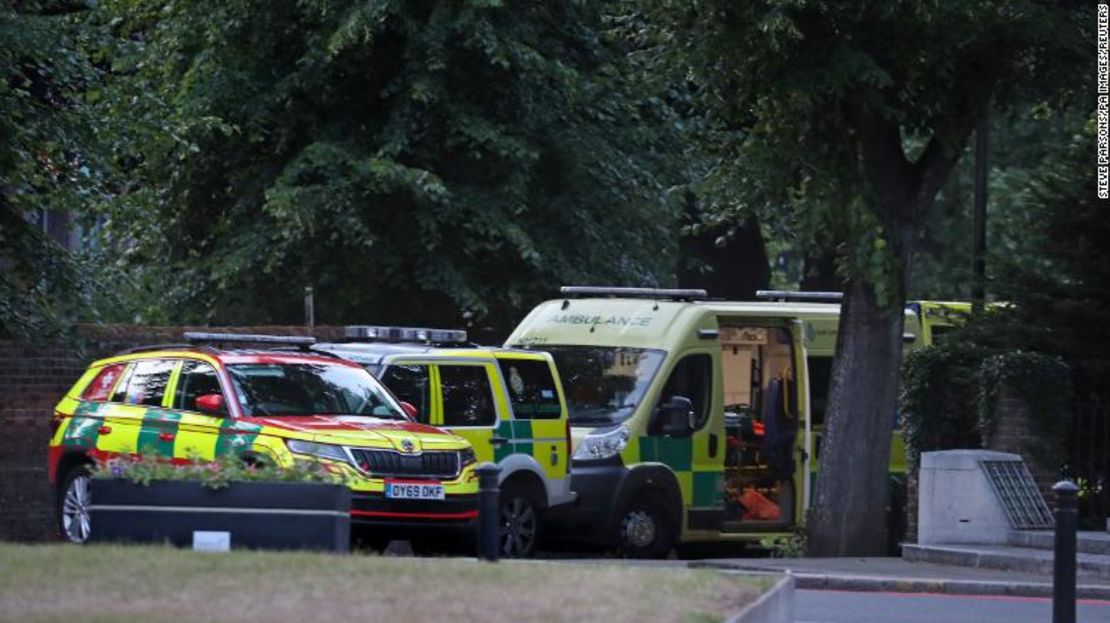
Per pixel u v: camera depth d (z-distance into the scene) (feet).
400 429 200.23
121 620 104.73
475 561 144.25
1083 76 236.84
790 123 233.35
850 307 247.09
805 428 268.62
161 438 201.57
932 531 223.92
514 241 304.09
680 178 334.03
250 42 311.27
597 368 257.14
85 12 314.55
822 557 244.63
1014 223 288.92
